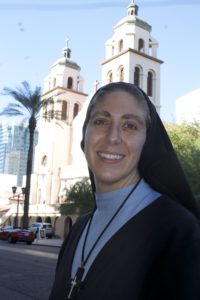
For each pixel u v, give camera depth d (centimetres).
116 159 158
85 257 154
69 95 5747
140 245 135
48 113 3438
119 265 135
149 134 164
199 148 2105
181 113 3519
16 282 906
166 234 133
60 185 5238
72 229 195
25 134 3741
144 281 129
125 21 4962
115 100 164
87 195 2969
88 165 177
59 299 154
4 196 7356
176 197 159
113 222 150
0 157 11300
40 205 5069
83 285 139
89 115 174
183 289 117
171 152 165
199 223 138
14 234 2794
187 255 123
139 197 153
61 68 5991
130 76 4622
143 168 159
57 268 184
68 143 5494
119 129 160
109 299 130
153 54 5003
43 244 2841
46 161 5531
